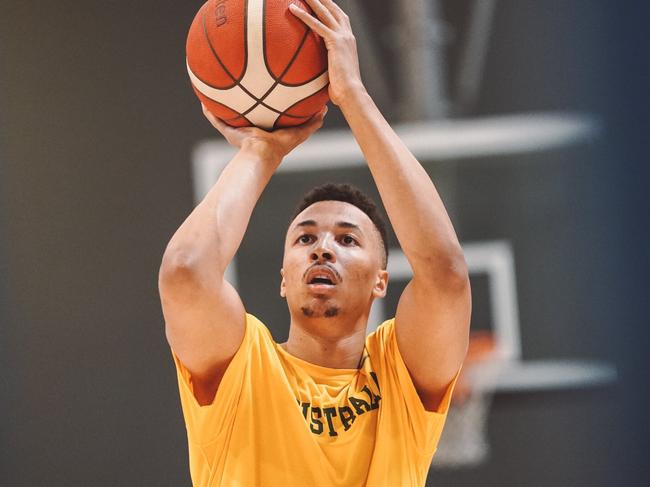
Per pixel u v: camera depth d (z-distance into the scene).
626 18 10.85
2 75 11.09
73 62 11.09
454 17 10.98
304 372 3.45
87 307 10.77
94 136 10.98
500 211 10.48
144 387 10.65
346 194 3.79
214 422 3.23
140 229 10.84
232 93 3.39
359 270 3.49
